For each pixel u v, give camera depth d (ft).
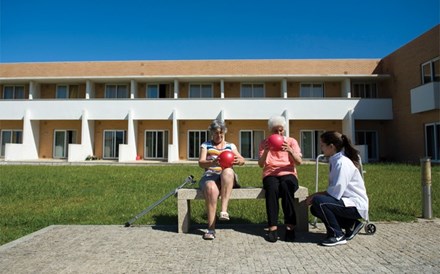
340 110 70.54
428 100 55.57
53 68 81.10
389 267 10.25
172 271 10.10
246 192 14.48
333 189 13.03
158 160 75.25
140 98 73.72
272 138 14.01
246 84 79.15
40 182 33.50
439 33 55.11
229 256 11.47
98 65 80.69
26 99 75.00
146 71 79.20
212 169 15.12
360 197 13.08
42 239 13.83
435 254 11.49
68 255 11.73
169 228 15.75
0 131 81.66
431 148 58.13
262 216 18.06
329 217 12.82
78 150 71.15
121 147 69.15
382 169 45.55
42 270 10.30
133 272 10.06
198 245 12.84
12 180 35.04
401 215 17.49
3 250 12.35
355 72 75.51
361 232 14.48
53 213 19.06
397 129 68.80
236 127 77.77
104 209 20.31
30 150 75.15
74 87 81.10
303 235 14.21
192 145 77.51
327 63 77.10
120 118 73.00
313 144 77.25
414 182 30.99
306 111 71.00
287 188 13.55
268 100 71.46
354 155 13.83
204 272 10.00
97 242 13.35
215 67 78.74
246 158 77.20
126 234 14.62
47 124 80.59
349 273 9.79
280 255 11.52
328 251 11.94
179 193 14.88
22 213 19.29
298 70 77.05
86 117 73.15
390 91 71.77
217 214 18.33
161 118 72.38
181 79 75.36
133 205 21.57
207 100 72.13
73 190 28.14
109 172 44.96
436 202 20.95
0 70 81.30
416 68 61.87
